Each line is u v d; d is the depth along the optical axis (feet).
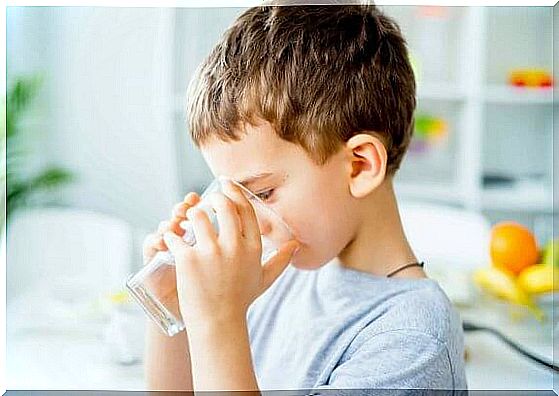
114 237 5.73
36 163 7.63
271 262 1.86
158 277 1.92
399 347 1.85
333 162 1.95
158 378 2.22
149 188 8.21
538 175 7.82
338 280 2.10
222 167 1.95
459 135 7.79
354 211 2.02
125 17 8.05
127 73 8.02
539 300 3.44
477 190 7.65
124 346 2.79
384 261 2.09
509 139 7.89
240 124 1.89
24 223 5.76
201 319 1.71
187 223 1.85
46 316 3.18
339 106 1.93
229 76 1.90
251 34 1.95
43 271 5.43
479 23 7.62
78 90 8.13
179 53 7.79
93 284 3.92
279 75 1.89
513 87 7.74
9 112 7.15
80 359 2.72
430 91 7.64
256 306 2.27
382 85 2.03
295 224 1.95
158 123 8.05
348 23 2.02
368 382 1.80
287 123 1.89
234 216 1.76
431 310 1.92
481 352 2.81
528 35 7.75
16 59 7.70
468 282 3.72
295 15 1.98
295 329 2.15
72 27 8.05
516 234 3.78
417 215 5.45
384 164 1.96
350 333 1.99
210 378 1.69
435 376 1.81
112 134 8.16
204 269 1.72
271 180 1.92
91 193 8.13
